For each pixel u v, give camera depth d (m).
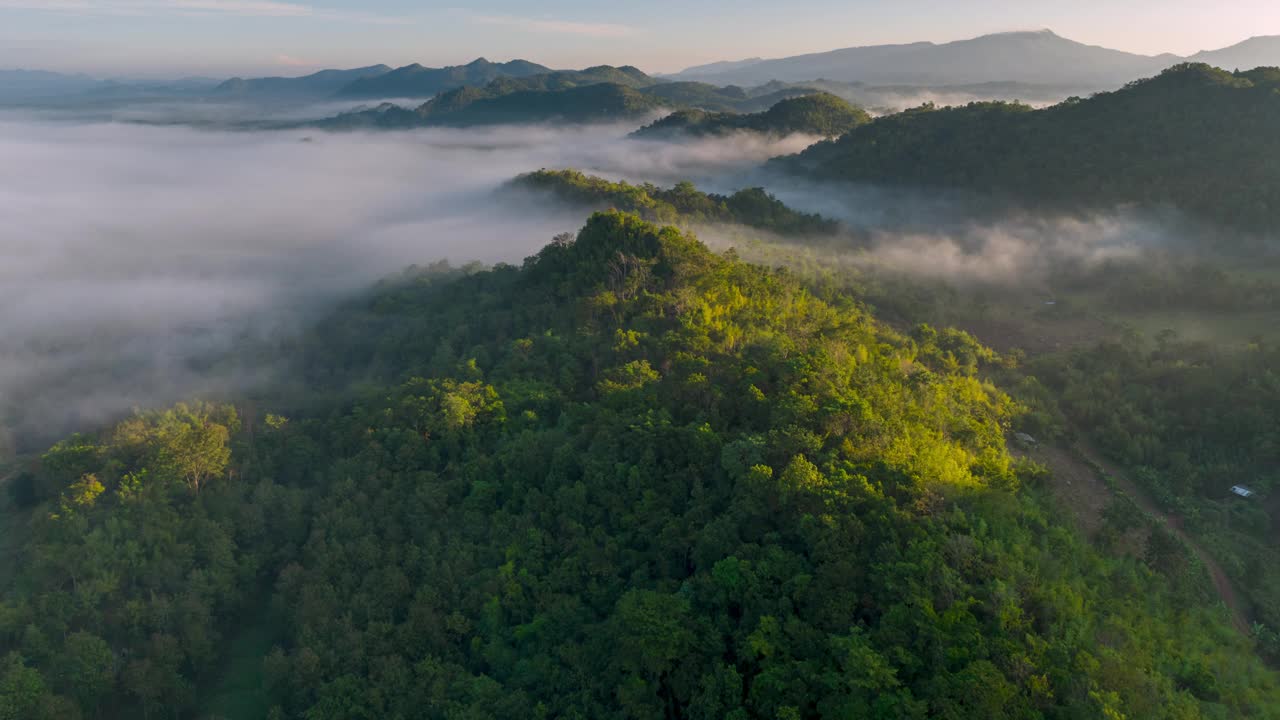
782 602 58.56
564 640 70.75
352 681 72.00
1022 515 69.62
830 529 60.59
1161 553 73.50
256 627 89.56
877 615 56.88
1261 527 83.88
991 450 83.19
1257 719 55.16
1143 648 58.03
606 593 72.75
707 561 66.88
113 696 78.69
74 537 87.81
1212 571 78.25
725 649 59.62
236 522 96.06
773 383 86.06
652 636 60.03
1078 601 58.81
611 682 63.31
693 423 82.12
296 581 87.81
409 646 74.88
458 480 93.31
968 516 64.62
